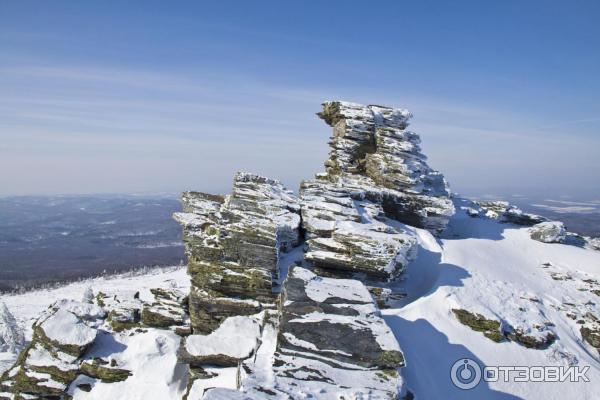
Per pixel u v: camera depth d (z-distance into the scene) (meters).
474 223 52.09
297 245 38.09
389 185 46.31
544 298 36.88
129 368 31.28
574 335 33.62
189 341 29.09
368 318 25.09
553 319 34.41
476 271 38.19
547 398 27.03
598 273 41.31
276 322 29.36
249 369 22.50
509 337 30.91
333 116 53.59
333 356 22.14
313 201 40.41
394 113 51.81
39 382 30.70
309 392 19.52
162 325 34.59
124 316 35.16
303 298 26.59
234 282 33.22
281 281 33.66
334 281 29.66
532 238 48.81
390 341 23.08
